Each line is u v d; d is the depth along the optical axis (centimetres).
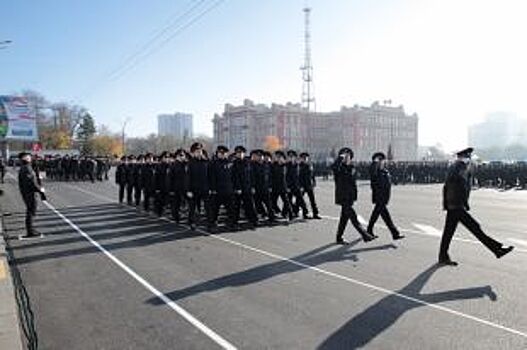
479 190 3431
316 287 848
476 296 786
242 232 1438
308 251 1151
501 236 1360
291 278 909
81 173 4366
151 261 1070
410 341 609
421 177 4322
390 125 14188
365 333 638
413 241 1270
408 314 706
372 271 953
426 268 973
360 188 3403
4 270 995
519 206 2203
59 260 1096
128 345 615
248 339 626
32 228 1410
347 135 13425
